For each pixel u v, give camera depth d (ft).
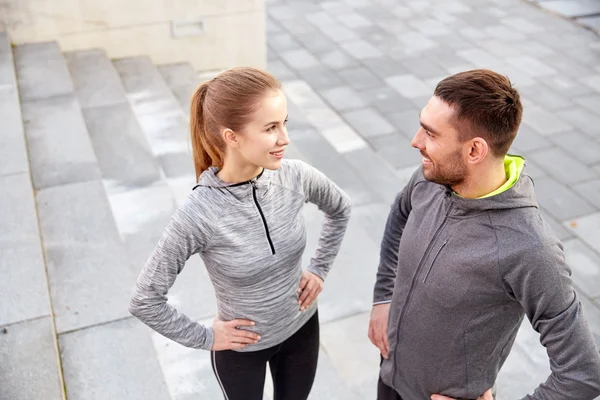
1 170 11.64
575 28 27.20
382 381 7.03
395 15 28.89
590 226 14.83
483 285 5.27
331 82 22.31
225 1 20.10
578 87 21.89
